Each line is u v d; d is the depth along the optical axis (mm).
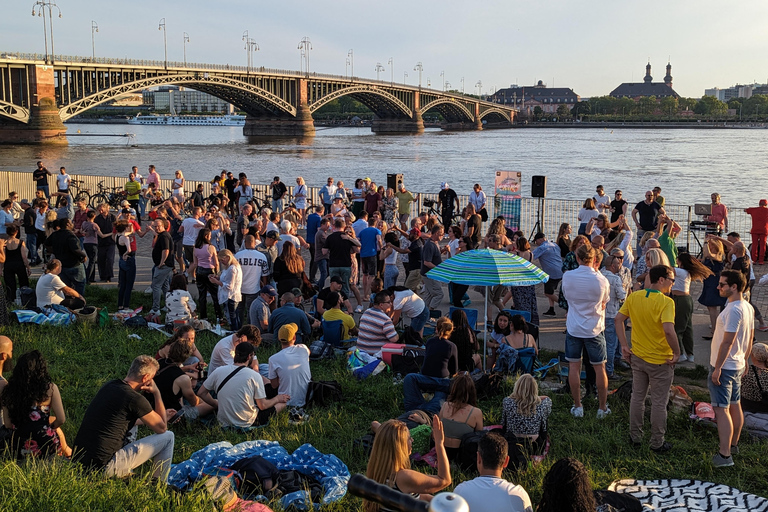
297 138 154250
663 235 14867
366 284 16219
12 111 106125
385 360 11094
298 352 9828
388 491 3156
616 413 9359
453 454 7805
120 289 15062
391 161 78312
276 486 6945
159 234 14508
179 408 8961
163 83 124625
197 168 67062
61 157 78812
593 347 9086
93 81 123000
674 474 7711
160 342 12539
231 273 13328
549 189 50531
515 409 7961
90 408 6902
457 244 16031
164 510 5965
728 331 7637
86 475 6422
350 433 8734
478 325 13828
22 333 12547
